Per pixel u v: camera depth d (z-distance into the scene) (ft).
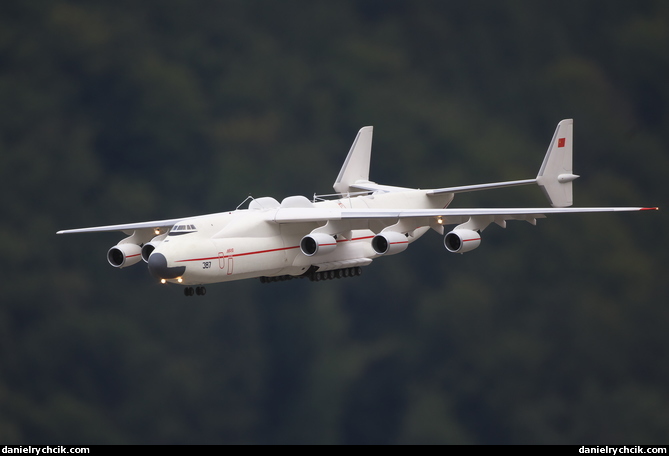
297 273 256.11
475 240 252.01
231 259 236.84
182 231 234.17
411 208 282.56
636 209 243.60
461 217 262.47
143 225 257.14
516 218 255.70
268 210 251.19
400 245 248.93
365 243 266.77
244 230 241.14
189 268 229.25
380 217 246.06
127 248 257.55
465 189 283.38
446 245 254.27
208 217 240.32
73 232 263.70
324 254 243.40
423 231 276.41
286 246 248.73
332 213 246.68
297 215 245.24
